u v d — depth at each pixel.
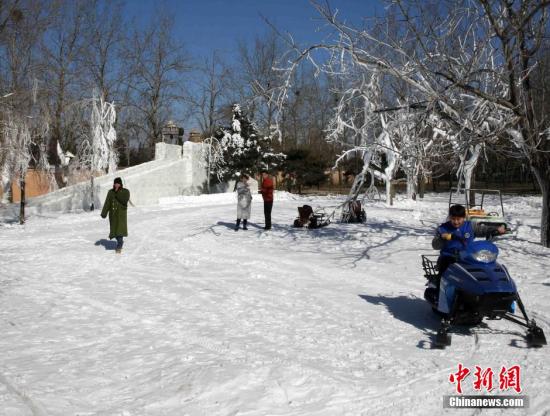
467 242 6.62
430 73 10.29
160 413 4.37
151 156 45.12
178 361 5.56
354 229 16.88
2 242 14.92
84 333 6.61
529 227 16.22
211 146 37.47
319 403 4.56
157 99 43.31
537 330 5.96
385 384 4.98
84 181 27.25
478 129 10.42
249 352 5.84
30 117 20.25
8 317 7.36
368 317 7.30
